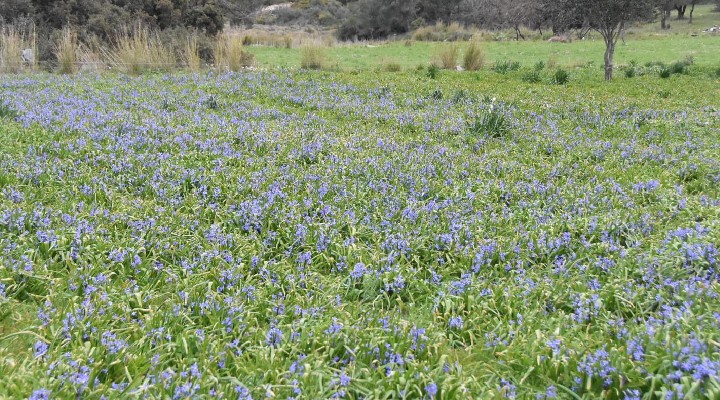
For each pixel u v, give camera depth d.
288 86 19.81
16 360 4.05
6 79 19.25
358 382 4.12
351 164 9.39
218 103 15.41
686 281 5.52
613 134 13.16
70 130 10.89
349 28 66.62
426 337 4.66
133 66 23.73
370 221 7.06
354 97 17.66
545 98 18.28
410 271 5.95
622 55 36.00
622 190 8.59
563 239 6.56
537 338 4.67
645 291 5.46
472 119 14.07
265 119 13.59
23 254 5.59
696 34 51.69
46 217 6.37
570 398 4.12
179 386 3.86
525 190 8.56
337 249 6.35
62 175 8.09
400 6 64.75
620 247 6.45
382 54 37.25
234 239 6.32
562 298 5.40
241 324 4.80
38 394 3.45
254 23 80.25
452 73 25.31
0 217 6.16
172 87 18.67
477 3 66.31
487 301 5.35
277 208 7.20
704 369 3.88
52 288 5.15
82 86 17.91
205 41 28.62
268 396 3.86
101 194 7.51
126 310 4.80
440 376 4.18
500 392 4.07
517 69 27.44
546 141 11.95
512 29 59.00
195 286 5.28
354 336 4.60
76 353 4.10
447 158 10.21
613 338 4.78
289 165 9.18
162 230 6.36
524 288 5.54
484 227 7.00
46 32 27.48
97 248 5.90
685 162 10.27
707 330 4.62
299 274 5.77
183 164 9.03
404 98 17.53
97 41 26.50
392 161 9.65
